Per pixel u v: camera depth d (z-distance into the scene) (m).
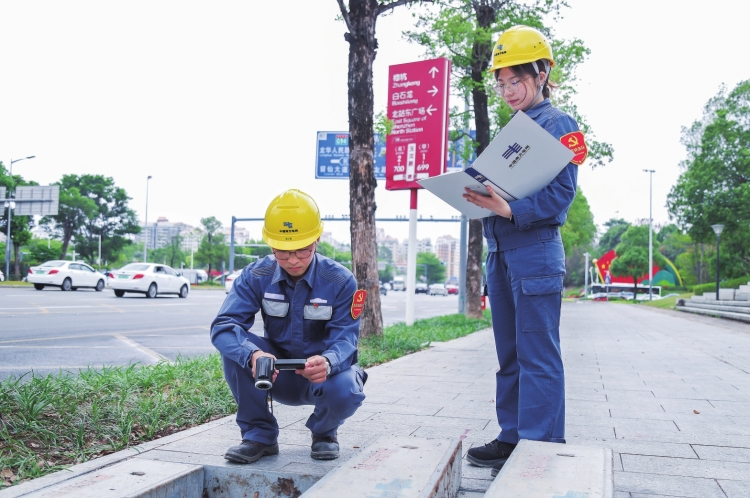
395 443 2.65
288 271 2.76
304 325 2.85
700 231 34.75
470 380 5.80
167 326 11.79
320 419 2.88
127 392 4.17
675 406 4.55
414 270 13.27
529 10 14.67
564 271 2.75
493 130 17.23
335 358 2.62
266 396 2.88
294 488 2.57
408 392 5.05
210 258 71.31
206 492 2.67
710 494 2.54
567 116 2.70
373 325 9.07
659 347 9.77
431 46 15.09
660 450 3.26
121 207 65.94
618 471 2.87
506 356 2.95
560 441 2.70
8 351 7.31
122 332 10.23
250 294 2.87
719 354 8.62
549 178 2.51
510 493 1.95
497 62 2.75
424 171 12.35
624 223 103.69
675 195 36.75
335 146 21.42
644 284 70.31
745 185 32.28
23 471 2.64
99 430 3.33
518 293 2.74
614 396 4.98
